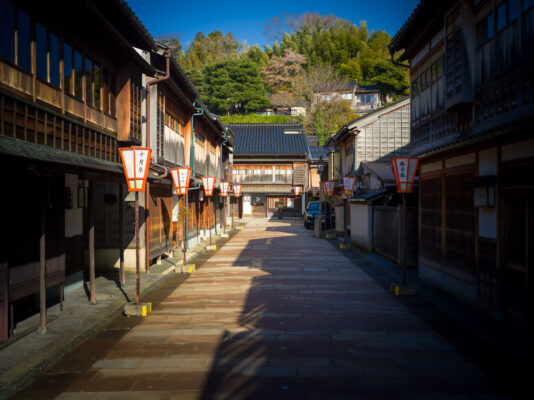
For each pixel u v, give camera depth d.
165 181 13.20
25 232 5.96
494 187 6.53
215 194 23.73
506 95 6.21
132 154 7.31
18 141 5.25
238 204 38.44
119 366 4.96
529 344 5.35
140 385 4.45
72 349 5.54
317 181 39.53
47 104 6.14
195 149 18.11
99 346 5.66
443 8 8.08
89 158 7.32
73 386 4.43
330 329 6.39
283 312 7.38
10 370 4.67
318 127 46.78
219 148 25.69
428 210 9.82
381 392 4.25
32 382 4.54
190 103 15.35
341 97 50.03
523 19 5.67
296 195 37.75
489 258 6.79
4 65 5.10
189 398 4.15
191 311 7.46
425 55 9.86
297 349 5.52
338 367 4.91
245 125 42.16
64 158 5.85
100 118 8.07
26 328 6.17
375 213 14.95
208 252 15.90
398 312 7.36
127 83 8.88
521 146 5.82
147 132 11.32
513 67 5.93
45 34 6.10
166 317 7.08
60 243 7.03
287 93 53.97
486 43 6.80
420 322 6.75
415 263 11.80
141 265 11.04
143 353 5.39
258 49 65.38
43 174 5.41
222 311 7.46
